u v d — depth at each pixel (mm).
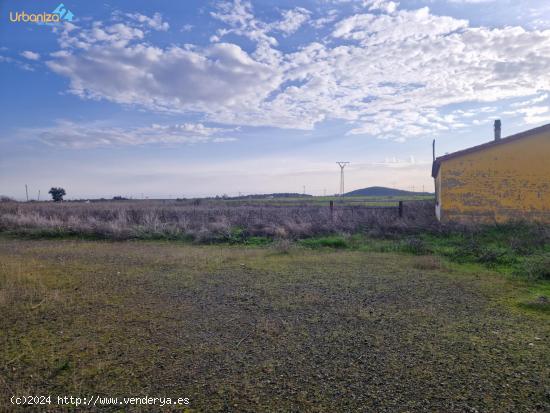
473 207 13883
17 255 10453
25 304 5824
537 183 13367
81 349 4211
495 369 3736
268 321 5133
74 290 6703
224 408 3094
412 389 3367
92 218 16016
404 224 13375
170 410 3070
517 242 10609
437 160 14312
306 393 3309
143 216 16609
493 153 13727
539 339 4488
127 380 3537
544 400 3193
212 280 7473
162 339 4512
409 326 4941
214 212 18219
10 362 3889
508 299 6172
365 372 3680
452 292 6586
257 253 10594
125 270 8414
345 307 5754
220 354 4094
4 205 27234
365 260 9484
